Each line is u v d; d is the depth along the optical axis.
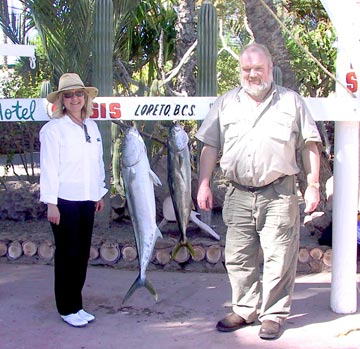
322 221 6.64
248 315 4.70
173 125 4.54
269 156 4.32
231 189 4.61
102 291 5.61
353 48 4.78
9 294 5.53
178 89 10.60
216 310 5.13
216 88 6.67
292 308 5.16
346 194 4.90
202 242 6.36
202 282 5.93
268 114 4.32
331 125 11.09
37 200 7.77
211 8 6.56
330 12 4.86
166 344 4.43
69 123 4.63
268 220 4.47
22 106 5.05
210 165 4.62
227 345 4.40
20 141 9.35
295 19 11.84
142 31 11.28
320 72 10.68
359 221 5.97
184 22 10.38
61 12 7.72
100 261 6.45
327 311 5.07
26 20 9.12
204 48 6.58
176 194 4.55
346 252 4.96
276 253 4.45
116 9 8.95
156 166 7.45
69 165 4.59
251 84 4.29
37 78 10.00
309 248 6.29
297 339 4.50
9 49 5.09
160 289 5.70
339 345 4.39
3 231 7.10
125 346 4.40
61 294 4.77
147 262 4.68
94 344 4.44
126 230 6.97
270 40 7.50
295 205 4.49
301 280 6.02
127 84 10.11
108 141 6.87
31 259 6.63
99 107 5.00
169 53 11.76
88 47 7.91
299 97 4.43
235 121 4.39
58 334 4.62
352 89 4.80
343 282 4.99
